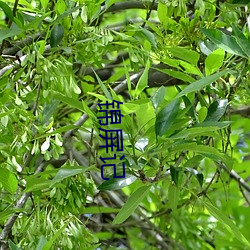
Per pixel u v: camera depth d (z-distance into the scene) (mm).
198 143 2590
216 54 2656
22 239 2453
